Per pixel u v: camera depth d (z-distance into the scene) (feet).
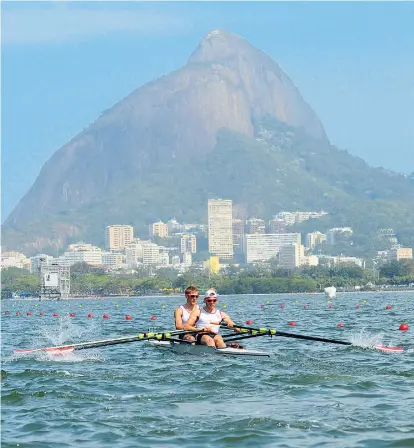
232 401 68.33
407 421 59.36
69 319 295.69
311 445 53.31
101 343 104.42
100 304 631.56
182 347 106.01
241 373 84.84
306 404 66.44
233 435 56.03
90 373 87.15
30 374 86.89
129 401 68.85
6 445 54.34
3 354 111.65
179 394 72.02
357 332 158.61
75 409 65.62
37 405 67.77
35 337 168.35
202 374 84.64
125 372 87.56
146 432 57.26
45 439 55.88
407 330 161.38
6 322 276.21
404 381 77.36
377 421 59.57
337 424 58.80
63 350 105.70
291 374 82.99
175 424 59.52
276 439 54.95
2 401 70.33
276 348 113.39
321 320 224.33
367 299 564.30
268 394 71.46
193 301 105.81
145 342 122.21
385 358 97.45
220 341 104.47
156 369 89.86
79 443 54.70
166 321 243.19
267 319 244.22
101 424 59.82
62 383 79.61
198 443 54.29
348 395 70.28
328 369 86.84
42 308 521.65
